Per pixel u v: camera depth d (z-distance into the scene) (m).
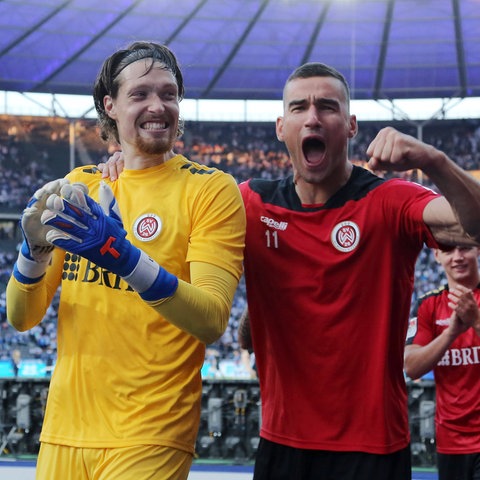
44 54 20.52
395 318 2.68
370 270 2.64
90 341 2.31
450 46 20.52
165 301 2.04
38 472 2.37
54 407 2.36
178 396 2.28
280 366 2.74
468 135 22.14
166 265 2.31
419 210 2.53
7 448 7.49
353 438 2.65
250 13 19.92
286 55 21.48
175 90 2.38
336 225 2.66
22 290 2.34
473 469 4.09
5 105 22.09
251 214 2.78
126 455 2.21
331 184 2.71
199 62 21.61
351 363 2.65
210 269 2.22
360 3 19.30
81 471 2.28
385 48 20.86
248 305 2.84
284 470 2.75
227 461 7.45
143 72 2.33
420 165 2.07
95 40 20.36
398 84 21.98
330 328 2.66
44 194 2.12
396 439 2.68
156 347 2.28
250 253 2.76
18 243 21.19
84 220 1.93
